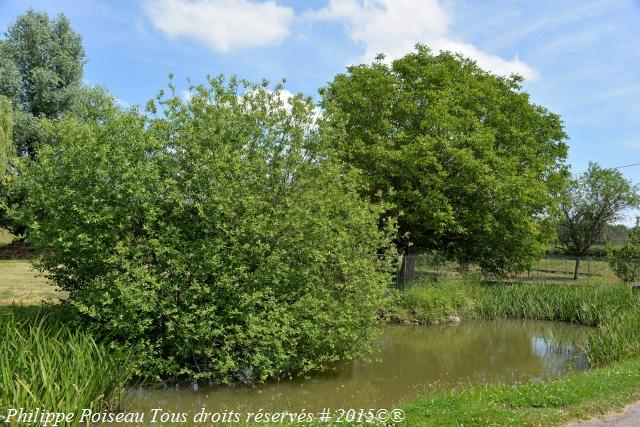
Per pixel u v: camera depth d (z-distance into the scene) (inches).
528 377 456.8
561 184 1047.6
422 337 645.9
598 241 1744.6
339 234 442.0
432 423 270.1
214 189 379.2
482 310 784.3
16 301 593.0
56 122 410.9
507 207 854.5
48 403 245.4
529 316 793.6
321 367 431.2
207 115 403.5
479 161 810.2
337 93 916.6
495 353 568.1
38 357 273.7
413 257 856.9
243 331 385.4
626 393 319.3
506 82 1046.4
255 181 401.4
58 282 400.8
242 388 394.6
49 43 1451.8
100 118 414.9
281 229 391.5
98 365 302.0
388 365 495.5
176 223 386.6
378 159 848.9
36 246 388.8
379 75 916.0
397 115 893.2
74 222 370.6
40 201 378.3
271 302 385.4
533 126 1017.5
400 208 842.8
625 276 1115.9
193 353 381.7
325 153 450.9
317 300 407.5
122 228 367.2
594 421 273.3
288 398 377.1
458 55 1023.6
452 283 809.5
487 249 963.3
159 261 377.1
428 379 449.7
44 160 376.5
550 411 288.4
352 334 428.8
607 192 1605.6
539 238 1023.0
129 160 380.5
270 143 422.0
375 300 453.1
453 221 798.5
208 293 374.0
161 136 396.8
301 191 420.2
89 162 372.8
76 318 362.3
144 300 360.2
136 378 382.3
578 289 823.1
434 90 889.5
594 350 476.1
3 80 1353.3
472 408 292.8
